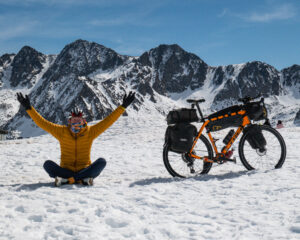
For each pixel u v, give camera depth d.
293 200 4.85
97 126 6.64
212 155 7.17
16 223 4.16
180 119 6.86
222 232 3.83
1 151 14.62
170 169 7.07
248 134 7.22
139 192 5.71
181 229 3.98
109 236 3.77
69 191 5.84
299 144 12.91
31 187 6.29
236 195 5.35
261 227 3.90
